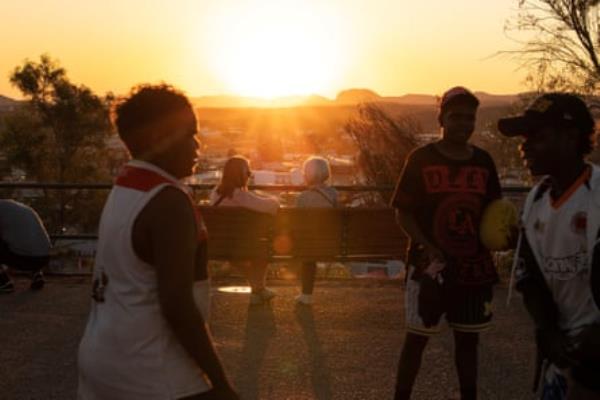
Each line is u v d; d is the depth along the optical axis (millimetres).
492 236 4480
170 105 2887
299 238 7949
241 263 7973
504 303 8078
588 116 3027
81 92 43750
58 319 7383
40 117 43688
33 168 43250
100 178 43438
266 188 9547
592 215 2951
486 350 6574
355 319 7484
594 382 2877
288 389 5656
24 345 6613
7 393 5562
